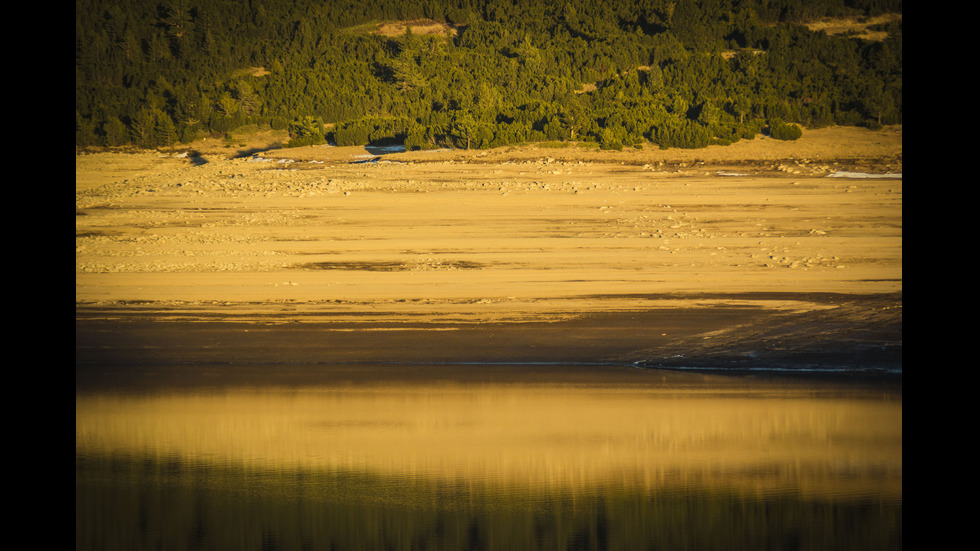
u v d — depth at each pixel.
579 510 45.12
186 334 86.56
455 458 53.22
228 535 42.28
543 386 69.00
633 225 138.00
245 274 110.88
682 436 56.91
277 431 58.81
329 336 85.12
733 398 65.00
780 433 56.81
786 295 96.38
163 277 109.50
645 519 44.03
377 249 123.81
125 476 50.47
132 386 70.31
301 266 114.50
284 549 40.47
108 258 119.62
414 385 70.00
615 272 108.69
